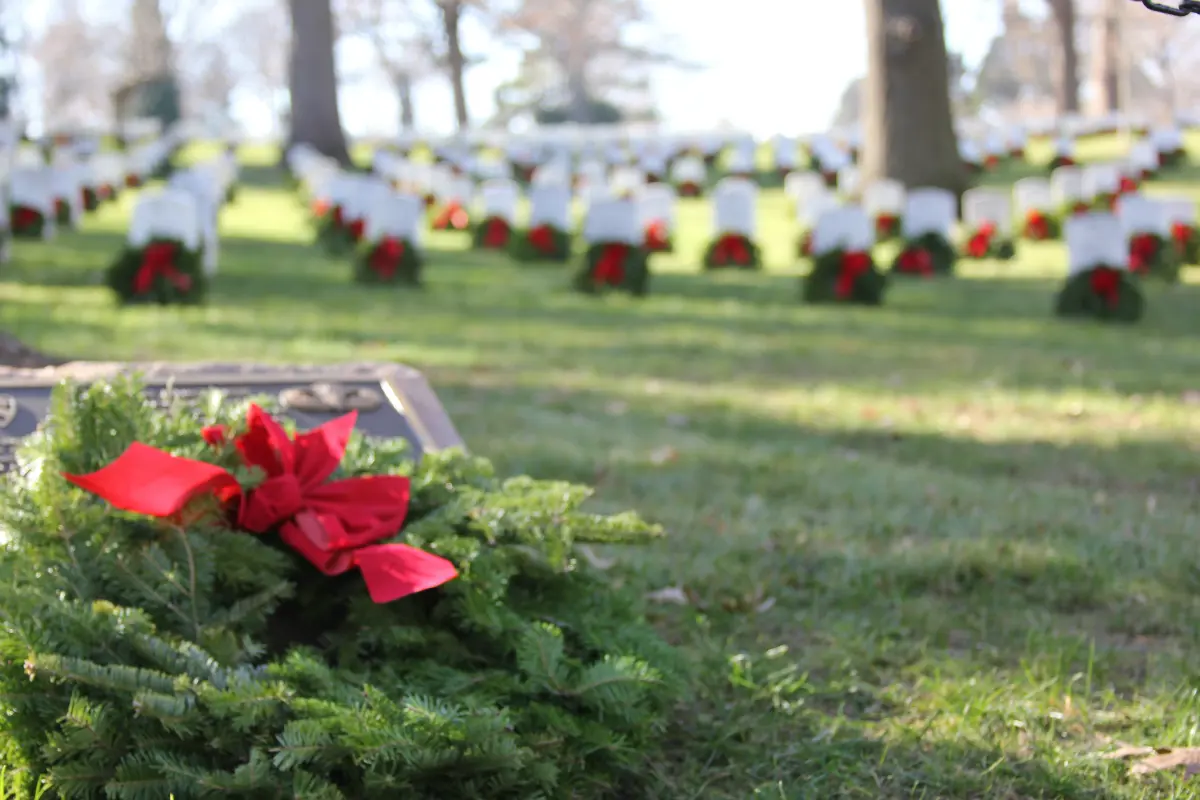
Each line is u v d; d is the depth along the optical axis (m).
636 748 2.81
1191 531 4.93
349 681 2.67
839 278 13.44
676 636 3.84
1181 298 14.46
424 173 24.05
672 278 15.80
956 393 8.30
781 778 2.93
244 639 2.66
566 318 11.70
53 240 17.36
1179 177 29.64
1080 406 7.82
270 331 9.92
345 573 2.95
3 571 2.60
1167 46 81.25
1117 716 3.23
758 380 8.74
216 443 2.95
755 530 4.88
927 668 3.59
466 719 2.47
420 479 3.15
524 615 2.98
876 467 6.06
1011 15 74.94
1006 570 4.39
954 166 21.91
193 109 84.50
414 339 9.88
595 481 5.66
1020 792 2.86
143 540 2.79
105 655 2.52
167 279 11.23
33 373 3.68
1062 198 21.64
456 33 53.50
